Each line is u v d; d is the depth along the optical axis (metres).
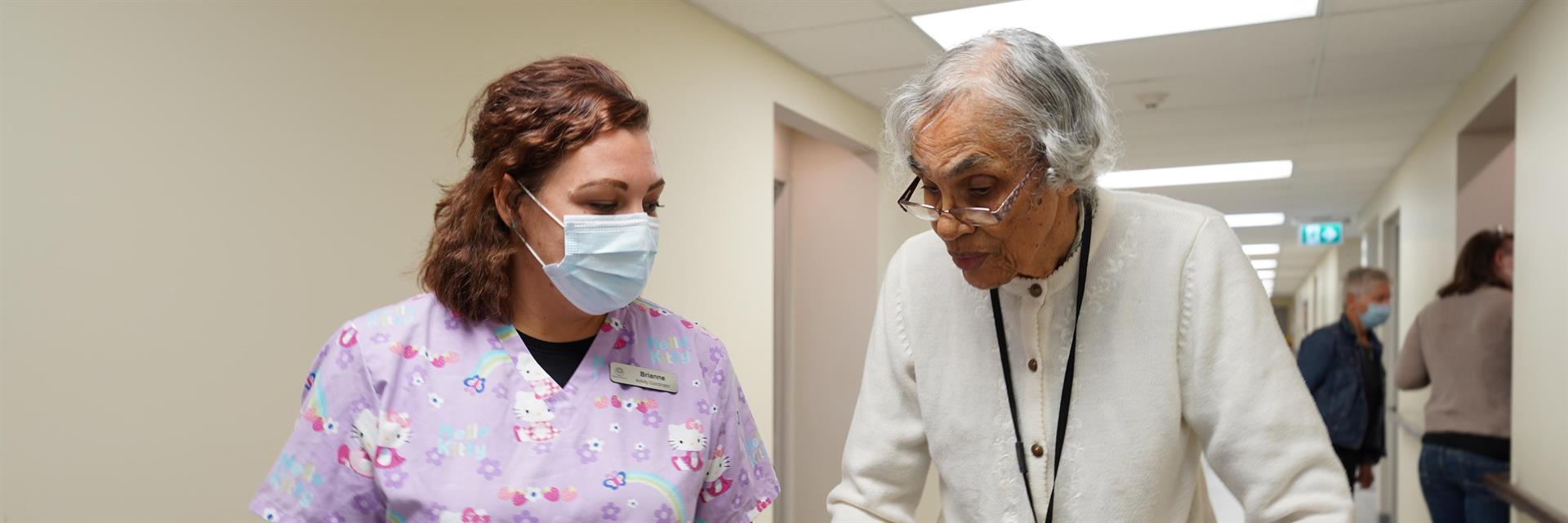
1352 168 6.15
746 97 3.43
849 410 4.75
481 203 1.06
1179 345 1.19
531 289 1.09
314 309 1.81
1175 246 1.19
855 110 4.44
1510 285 3.51
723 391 1.19
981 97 0.99
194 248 1.59
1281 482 1.12
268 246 1.72
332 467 1.01
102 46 1.46
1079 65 1.06
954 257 1.12
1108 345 1.21
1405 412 5.66
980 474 1.28
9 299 1.35
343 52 1.87
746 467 1.22
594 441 1.05
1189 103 4.36
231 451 1.67
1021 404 1.25
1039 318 1.24
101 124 1.46
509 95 1.05
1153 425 1.19
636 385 1.11
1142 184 6.80
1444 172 4.55
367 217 1.92
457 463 1.00
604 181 1.02
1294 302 20.97
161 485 1.55
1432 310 3.68
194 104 1.59
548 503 1.00
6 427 1.35
